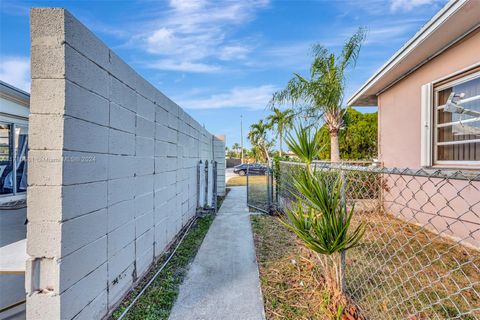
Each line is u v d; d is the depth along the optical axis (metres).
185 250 3.47
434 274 2.52
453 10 2.98
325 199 1.84
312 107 6.27
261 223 4.91
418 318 1.84
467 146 3.64
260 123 17.41
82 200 1.72
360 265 2.67
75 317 1.65
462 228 3.36
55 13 1.55
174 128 3.91
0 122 6.13
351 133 10.97
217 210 6.18
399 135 5.01
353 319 1.83
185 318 2.00
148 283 2.53
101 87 1.96
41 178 1.54
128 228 2.39
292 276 2.65
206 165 6.14
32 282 1.53
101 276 1.94
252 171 18.42
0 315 1.95
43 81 1.55
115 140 2.16
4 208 5.78
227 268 2.89
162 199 3.34
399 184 4.23
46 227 1.53
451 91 3.85
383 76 4.88
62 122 1.54
